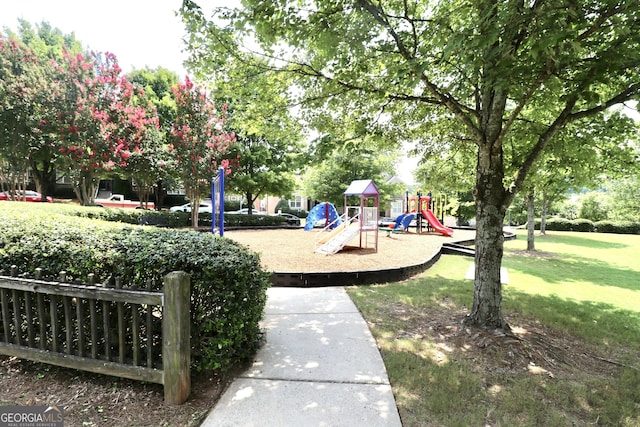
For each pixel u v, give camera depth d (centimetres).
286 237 1323
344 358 285
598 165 477
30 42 1548
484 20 240
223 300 235
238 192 1888
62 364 240
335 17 332
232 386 238
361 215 991
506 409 217
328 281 562
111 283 244
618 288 598
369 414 208
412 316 400
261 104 446
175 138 1441
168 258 236
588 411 221
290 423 197
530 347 310
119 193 2775
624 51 247
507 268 776
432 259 820
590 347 329
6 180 1395
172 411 209
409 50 352
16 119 1135
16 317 251
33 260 254
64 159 1259
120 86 1330
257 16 326
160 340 244
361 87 382
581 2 246
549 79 279
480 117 356
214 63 398
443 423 201
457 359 287
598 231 2130
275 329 352
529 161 332
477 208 358
